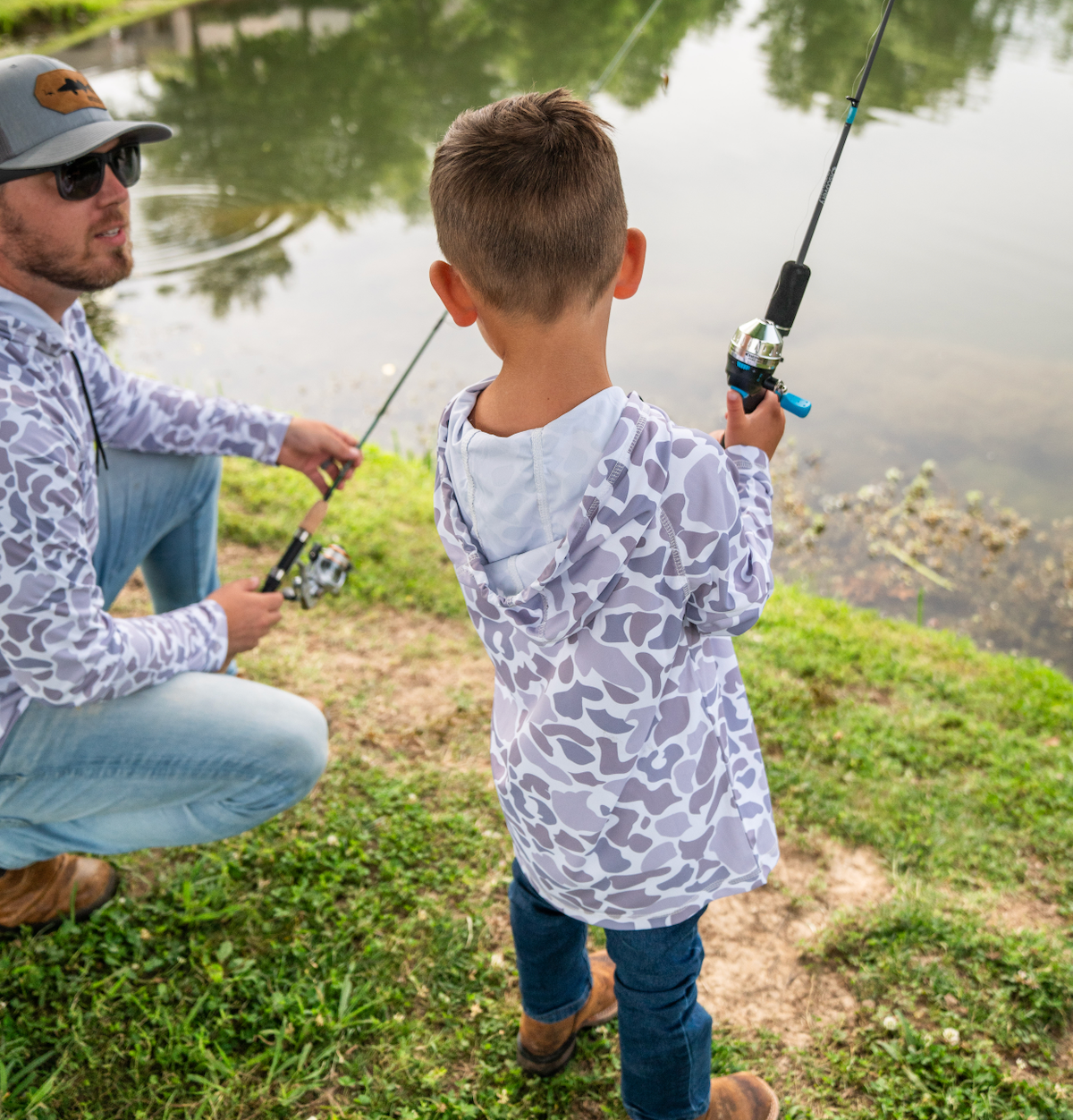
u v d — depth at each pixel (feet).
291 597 7.39
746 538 3.90
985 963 6.70
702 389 18.44
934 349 20.21
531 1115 5.74
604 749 4.03
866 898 7.29
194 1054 5.82
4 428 5.08
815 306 21.88
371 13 59.31
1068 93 41.16
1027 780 8.41
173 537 7.88
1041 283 23.39
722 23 51.72
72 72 5.51
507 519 3.75
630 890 4.38
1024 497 15.81
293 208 29.14
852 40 48.21
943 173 31.17
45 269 5.44
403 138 37.06
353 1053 6.00
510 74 46.21
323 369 19.61
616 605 3.77
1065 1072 6.03
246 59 48.80
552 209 3.32
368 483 13.41
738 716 4.55
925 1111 5.78
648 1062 4.83
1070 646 12.85
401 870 7.22
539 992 5.53
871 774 8.46
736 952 6.89
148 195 29.86
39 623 5.22
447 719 8.84
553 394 3.62
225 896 6.86
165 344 20.34
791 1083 5.98
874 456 16.75
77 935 6.52
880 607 13.51
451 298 3.82
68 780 5.74
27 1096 5.56
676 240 25.08
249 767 6.05
